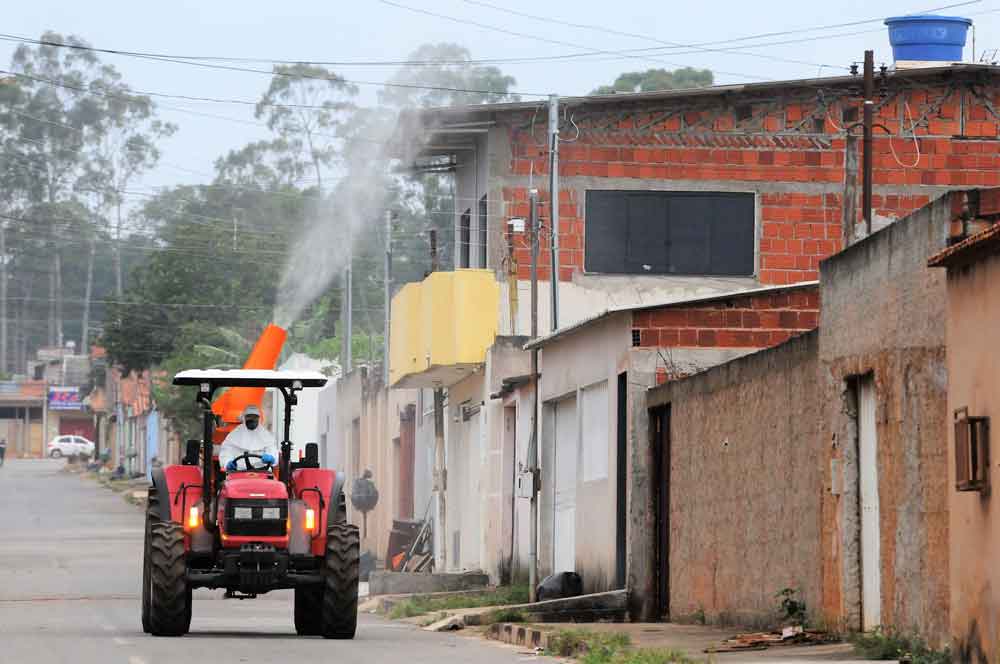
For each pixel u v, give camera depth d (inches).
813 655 836.6
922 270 807.7
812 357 975.6
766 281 1924.2
